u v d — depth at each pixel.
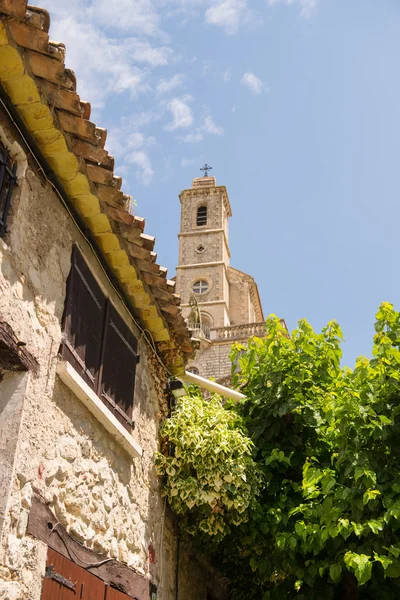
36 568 3.94
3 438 3.96
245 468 6.68
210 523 6.67
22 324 4.20
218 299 45.62
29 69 4.07
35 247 4.52
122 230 5.46
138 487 6.00
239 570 7.92
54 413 4.51
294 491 7.01
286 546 6.40
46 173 4.75
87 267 5.41
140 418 6.35
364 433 6.05
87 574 4.67
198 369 36.56
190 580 7.33
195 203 51.31
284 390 7.30
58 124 4.48
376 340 6.54
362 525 5.60
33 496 4.07
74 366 4.94
